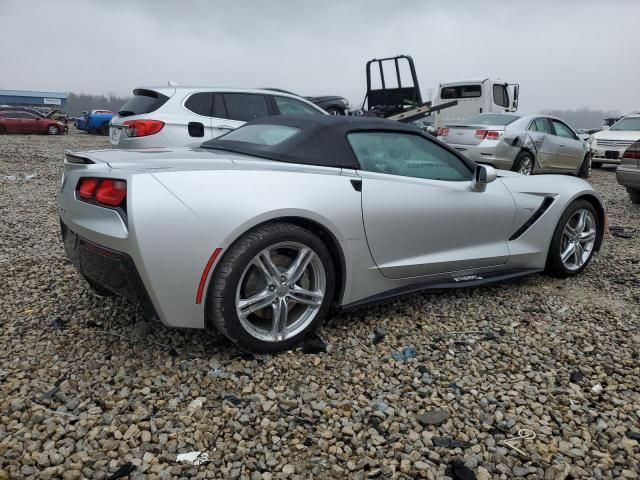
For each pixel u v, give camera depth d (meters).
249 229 2.65
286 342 2.87
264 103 7.75
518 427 2.33
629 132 14.51
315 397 2.50
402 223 3.27
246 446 2.15
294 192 2.81
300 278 2.97
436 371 2.78
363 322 3.35
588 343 3.18
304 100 8.27
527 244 4.06
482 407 2.47
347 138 3.25
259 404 2.42
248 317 2.89
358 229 3.06
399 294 3.35
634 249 5.50
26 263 4.34
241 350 2.87
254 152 3.14
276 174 2.82
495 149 9.73
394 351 2.98
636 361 2.96
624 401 2.55
